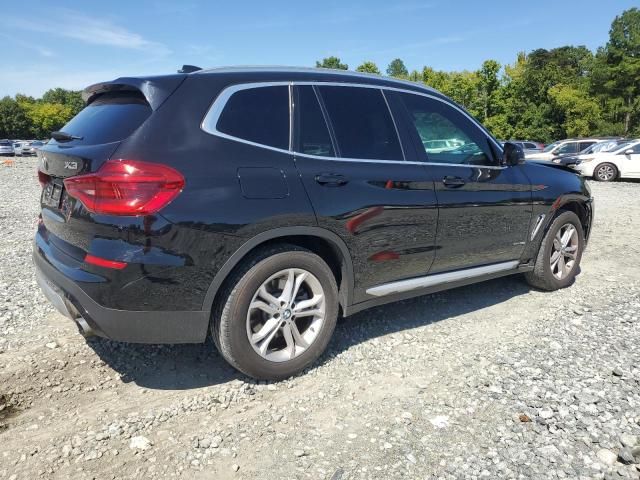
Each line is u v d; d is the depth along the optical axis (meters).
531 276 4.97
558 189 4.83
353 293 3.49
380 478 2.37
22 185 17.45
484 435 2.68
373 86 3.79
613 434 2.65
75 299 2.81
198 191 2.79
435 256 3.89
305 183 3.16
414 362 3.52
